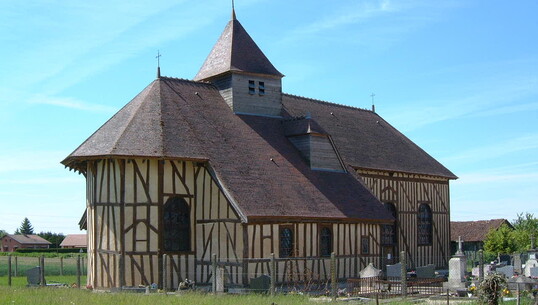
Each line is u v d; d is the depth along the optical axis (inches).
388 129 1544.0
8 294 724.7
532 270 984.3
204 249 985.5
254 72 1198.3
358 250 1107.3
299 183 1088.2
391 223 1171.9
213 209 982.4
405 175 1386.6
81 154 987.3
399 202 1358.3
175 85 1138.7
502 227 1684.3
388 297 842.8
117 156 944.9
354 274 1090.1
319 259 1034.1
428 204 1439.5
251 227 946.7
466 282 941.8
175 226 980.6
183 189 987.3
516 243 1653.5
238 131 1122.0
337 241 1070.4
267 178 1044.5
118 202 957.2
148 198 957.8
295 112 1310.3
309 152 1160.8
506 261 1393.9
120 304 650.2
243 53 1213.7
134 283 939.3
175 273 965.2
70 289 844.6
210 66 1230.3
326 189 1122.7
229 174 995.3
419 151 1521.9
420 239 1408.7
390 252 1316.4
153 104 1056.2
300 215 1000.9
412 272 1217.4
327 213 1053.2
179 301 686.5
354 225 1105.4
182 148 992.9
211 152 1021.8
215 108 1146.0
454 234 1993.1
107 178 976.3
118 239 950.4
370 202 1173.7
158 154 959.6
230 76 1178.0
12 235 3836.1
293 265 993.5
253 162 1063.0
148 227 952.9
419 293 907.4
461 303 748.6
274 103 1232.8
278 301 715.4
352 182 1201.4
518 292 725.9
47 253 2368.4
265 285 887.7
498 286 695.7
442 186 1492.4
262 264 953.5
